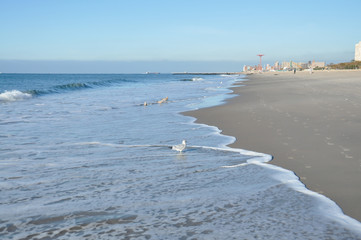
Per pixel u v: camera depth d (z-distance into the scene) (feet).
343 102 54.60
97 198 16.31
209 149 27.48
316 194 16.65
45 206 15.33
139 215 14.28
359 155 23.66
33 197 16.51
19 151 26.94
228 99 74.02
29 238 12.34
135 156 25.14
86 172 20.84
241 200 15.94
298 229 12.88
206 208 14.98
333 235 12.42
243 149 27.17
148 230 12.87
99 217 14.11
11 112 56.65
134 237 12.32
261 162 22.93
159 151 26.89
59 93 111.34
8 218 14.06
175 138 32.37
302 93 78.43
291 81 155.12
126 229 12.99
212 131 35.88
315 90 86.43
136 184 18.43
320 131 32.50
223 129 36.96
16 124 42.57
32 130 37.73
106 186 18.12
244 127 37.40
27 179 19.42
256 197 16.33
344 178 18.95
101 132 36.14
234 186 18.01
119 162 23.34
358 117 39.73
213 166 22.17
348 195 16.40
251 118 43.27
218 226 13.16
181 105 66.39
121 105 68.80
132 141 31.07
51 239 12.25
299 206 15.14
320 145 27.07
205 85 160.35
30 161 23.66
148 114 52.44
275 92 85.76
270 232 12.62
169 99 82.53
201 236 12.34
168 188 17.74
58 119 47.37
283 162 22.75
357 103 52.54
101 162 23.35
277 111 47.98
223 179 19.29
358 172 19.94
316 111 46.03
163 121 44.42
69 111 57.93
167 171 21.01
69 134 34.99
